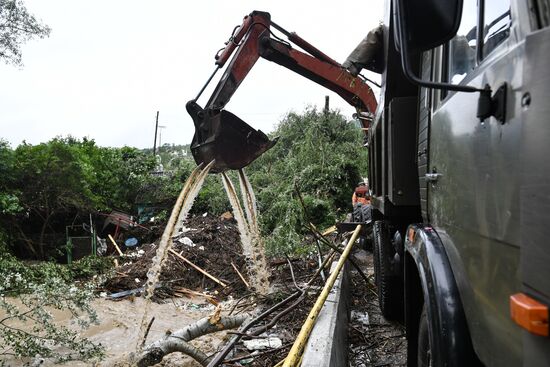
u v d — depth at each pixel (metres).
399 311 5.60
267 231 11.23
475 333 2.02
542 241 1.36
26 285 5.58
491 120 1.85
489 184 1.86
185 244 10.42
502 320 1.71
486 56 2.15
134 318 7.12
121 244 14.48
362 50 5.98
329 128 14.98
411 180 4.19
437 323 2.24
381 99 5.10
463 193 2.22
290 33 7.81
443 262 2.41
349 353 5.05
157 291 8.33
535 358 1.36
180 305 7.86
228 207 14.60
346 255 5.84
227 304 7.59
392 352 5.00
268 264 8.38
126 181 16.72
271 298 6.23
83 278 9.74
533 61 1.45
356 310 6.44
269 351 4.31
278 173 14.52
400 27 1.97
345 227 8.21
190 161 18.69
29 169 13.05
